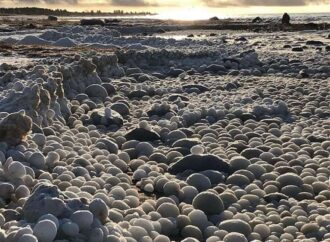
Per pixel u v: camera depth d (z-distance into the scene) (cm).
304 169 321
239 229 237
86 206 215
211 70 774
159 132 402
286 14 2648
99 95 525
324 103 531
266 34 1988
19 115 316
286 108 495
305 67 813
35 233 190
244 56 902
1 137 313
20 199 239
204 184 292
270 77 732
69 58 704
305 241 225
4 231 194
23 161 294
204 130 409
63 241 194
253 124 437
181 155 344
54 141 337
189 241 222
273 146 369
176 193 280
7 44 1112
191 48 1126
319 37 1730
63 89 475
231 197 274
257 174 313
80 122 419
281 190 291
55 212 207
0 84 525
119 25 2458
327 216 253
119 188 270
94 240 200
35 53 887
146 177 306
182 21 3347
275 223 252
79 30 1556
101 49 1014
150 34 1978
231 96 563
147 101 536
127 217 238
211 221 254
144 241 215
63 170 286
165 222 240
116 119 431
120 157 338
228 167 320
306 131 422
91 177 293
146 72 750
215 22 3158
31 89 380
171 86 618
